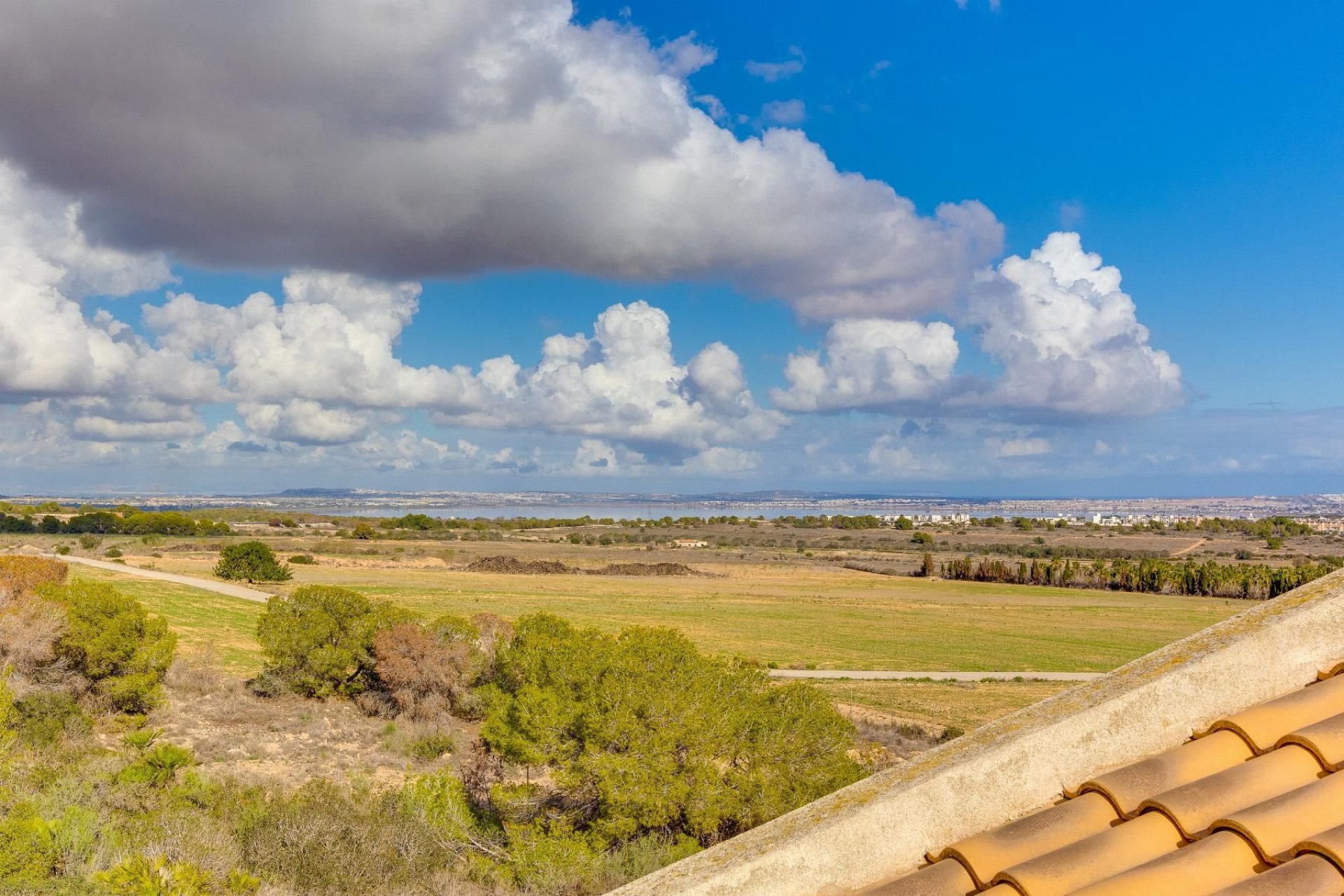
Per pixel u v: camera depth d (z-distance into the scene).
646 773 16.78
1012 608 103.44
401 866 15.75
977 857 2.72
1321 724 3.09
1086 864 2.60
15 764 17.17
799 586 124.88
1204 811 2.76
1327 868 2.43
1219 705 3.37
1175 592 121.75
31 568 42.91
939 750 3.32
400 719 33.09
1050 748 3.15
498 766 22.61
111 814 15.66
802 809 3.17
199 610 58.00
